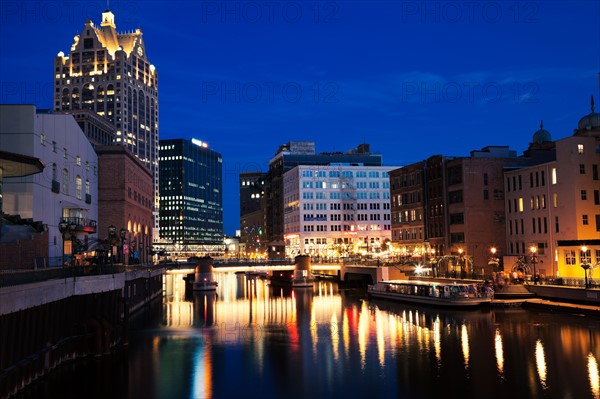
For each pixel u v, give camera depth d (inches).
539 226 4180.6
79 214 3720.5
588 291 3075.8
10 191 2800.2
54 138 3186.5
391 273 4894.2
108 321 2229.3
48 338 1822.1
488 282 3671.3
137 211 5054.1
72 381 1915.6
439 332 2787.9
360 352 2389.3
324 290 5506.9
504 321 2974.9
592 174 3846.0
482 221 4704.7
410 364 2161.7
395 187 6023.6
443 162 5064.0
